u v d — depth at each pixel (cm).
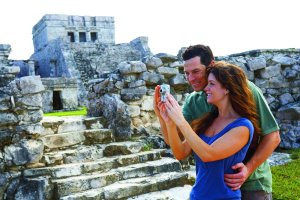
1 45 2444
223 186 195
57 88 1653
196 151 193
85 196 399
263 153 218
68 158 473
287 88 723
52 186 411
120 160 484
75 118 587
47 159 452
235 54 813
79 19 3372
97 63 2648
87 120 553
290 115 669
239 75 208
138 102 594
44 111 1593
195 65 243
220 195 194
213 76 208
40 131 443
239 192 199
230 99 209
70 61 2522
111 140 539
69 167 440
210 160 191
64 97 1684
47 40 3188
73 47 2658
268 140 220
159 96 233
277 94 716
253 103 211
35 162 439
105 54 2694
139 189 430
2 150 425
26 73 2922
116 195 415
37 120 444
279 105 711
